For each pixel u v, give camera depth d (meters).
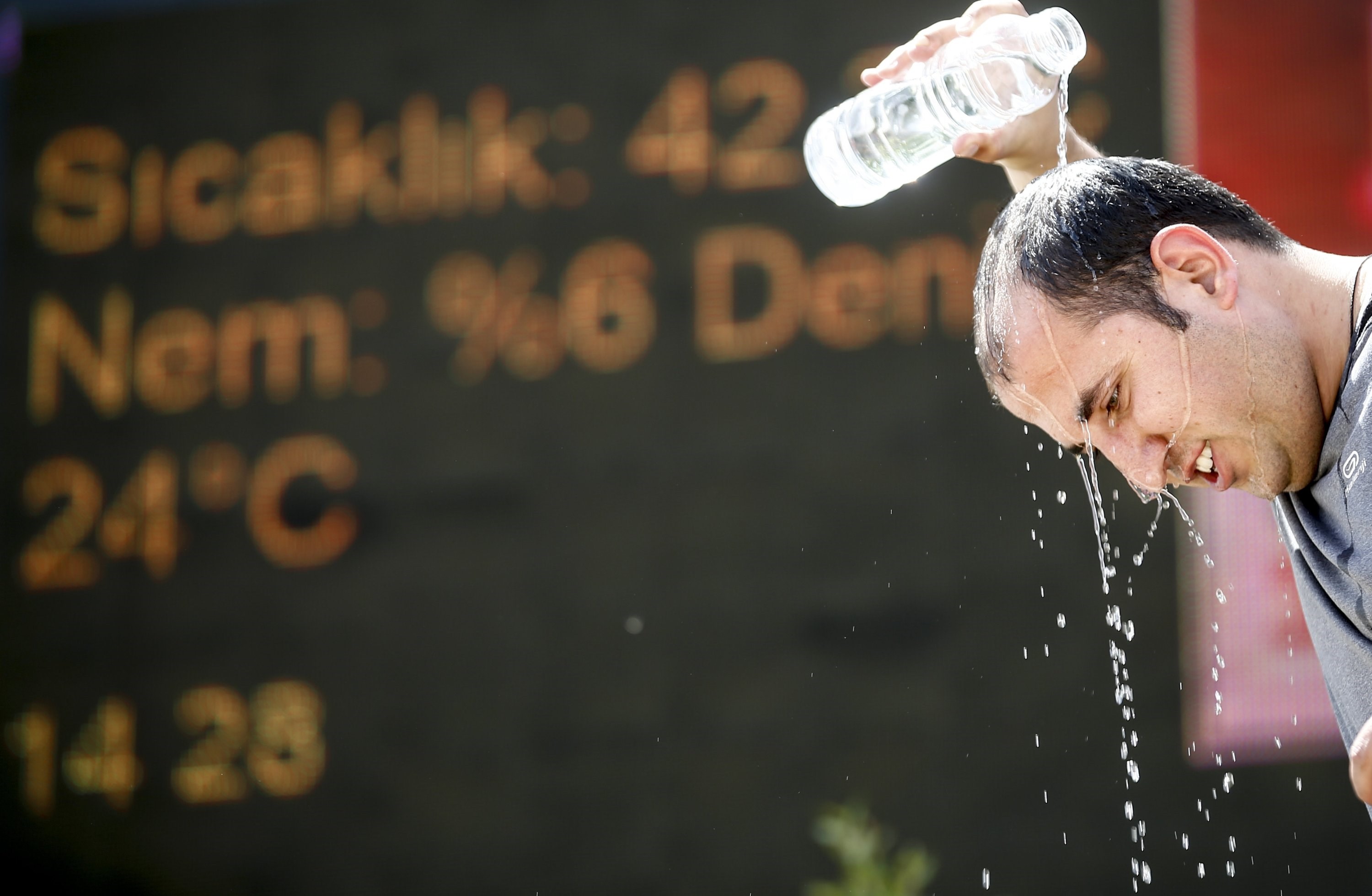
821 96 17.66
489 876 17.25
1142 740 15.38
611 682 17.19
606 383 17.73
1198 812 15.12
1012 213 4.78
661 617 17.17
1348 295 4.58
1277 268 4.58
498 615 17.67
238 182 19.34
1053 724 15.79
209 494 18.80
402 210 18.72
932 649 16.30
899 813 16.12
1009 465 16.41
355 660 18.03
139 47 19.94
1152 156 16.22
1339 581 4.77
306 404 18.67
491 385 18.11
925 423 16.70
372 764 17.78
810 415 17.06
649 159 18.02
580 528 17.55
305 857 17.83
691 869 16.64
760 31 17.92
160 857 18.28
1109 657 15.67
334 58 19.27
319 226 18.97
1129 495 15.80
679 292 17.67
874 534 16.67
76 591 19.02
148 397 19.16
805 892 16.25
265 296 19.02
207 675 18.47
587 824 17.02
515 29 18.70
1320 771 14.79
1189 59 16.27
